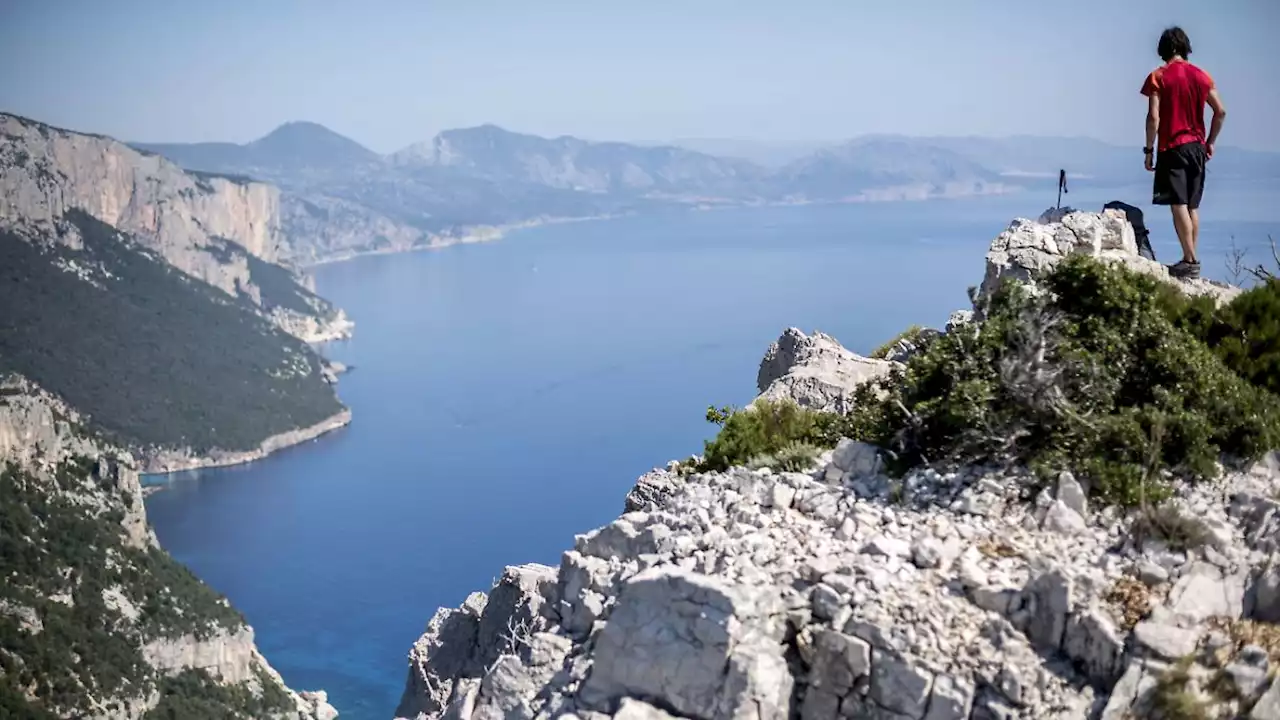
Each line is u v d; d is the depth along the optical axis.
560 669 15.66
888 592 14.36
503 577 22.45
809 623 14.33
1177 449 16.44
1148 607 13.82
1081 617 13.60
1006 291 19.42
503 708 15.64
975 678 13.37
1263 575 13.73
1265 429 16.42
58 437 143.62
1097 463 16.03
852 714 13.76
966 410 16.88
